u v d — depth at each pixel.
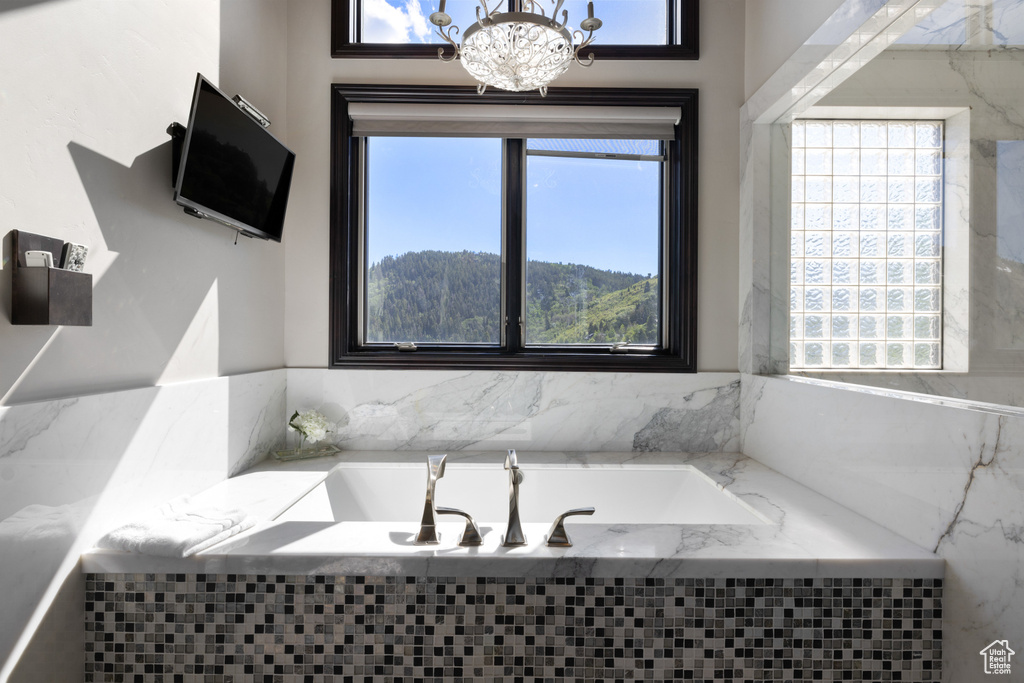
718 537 1.30
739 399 2.23
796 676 1.17
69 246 1.06
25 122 1.01
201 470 1.62
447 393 2.23
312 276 2.25
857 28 1.43
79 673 1.16
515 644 1.19
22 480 1.00
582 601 1.19
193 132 1.36
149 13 1.37
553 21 1.41
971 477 1.07
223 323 1.77
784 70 1.84
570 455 2.17
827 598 1.17
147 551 1.17
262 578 1.19
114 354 1.26
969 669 1.07
